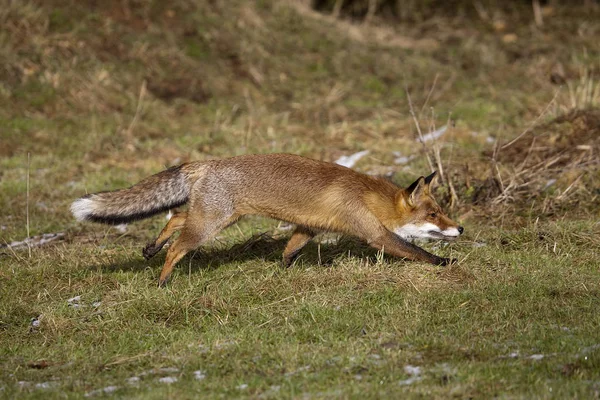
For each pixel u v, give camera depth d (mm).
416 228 15758
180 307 14242
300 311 13812
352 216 15336
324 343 12484
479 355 11625
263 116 30969
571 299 13922
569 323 12844
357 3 47312
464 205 19719
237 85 34219
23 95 30281
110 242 19203
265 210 15492
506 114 30062
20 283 16141
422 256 15484
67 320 13992
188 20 36938
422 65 37344
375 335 12648
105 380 11516
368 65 37312
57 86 30953
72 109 30406
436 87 35062
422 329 12820
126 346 12953
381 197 15492
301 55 37781
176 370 11805
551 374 10727
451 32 42969
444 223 15727
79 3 35156
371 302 14133
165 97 32688
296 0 42906
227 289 15016
